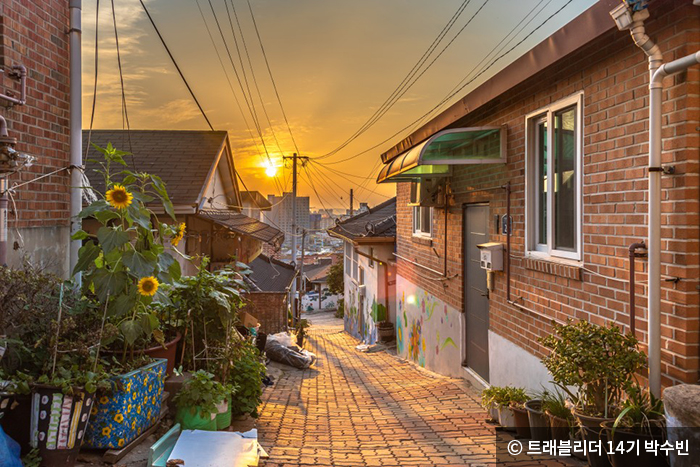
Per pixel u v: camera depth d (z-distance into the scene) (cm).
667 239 400
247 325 724
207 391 512
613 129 471
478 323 859
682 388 333
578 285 531
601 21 432
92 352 429
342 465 491
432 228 1106
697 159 385
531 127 639
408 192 1346
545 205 624
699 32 383
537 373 621
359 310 2119
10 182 502
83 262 445
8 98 490
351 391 945
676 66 378
